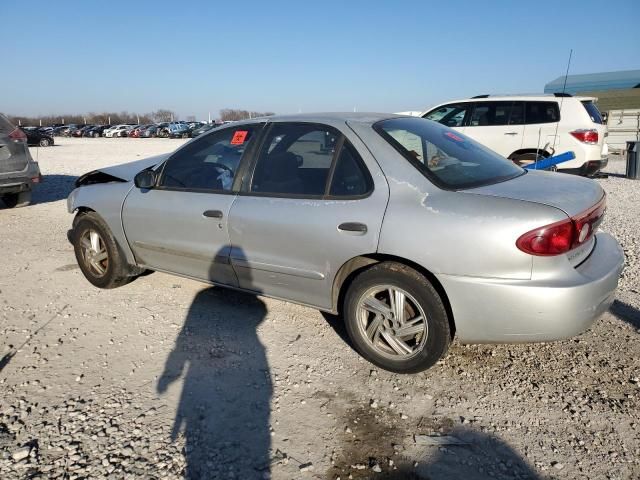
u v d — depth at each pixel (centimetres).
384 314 318
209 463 248
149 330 392
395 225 298
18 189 802
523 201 280
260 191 362
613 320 394
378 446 261
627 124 2023
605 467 245
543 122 1014
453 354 349
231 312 423
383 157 319
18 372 332
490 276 277
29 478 240
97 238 473
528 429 273
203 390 310
